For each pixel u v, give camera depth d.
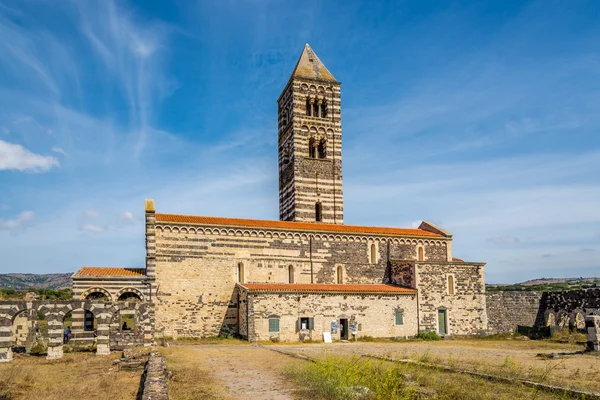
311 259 65.81
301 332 57.81
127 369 33.97
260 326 56.25
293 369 30.78
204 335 58.62
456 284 67.25
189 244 59.91
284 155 81.88
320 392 24.19
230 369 32.91
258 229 63.47
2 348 39.41
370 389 23.98
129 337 46.06
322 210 76.38
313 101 79.50
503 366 32.62
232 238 62.06
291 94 79.56
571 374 30.56
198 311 58.91
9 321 40.03
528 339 63.97
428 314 64.75
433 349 48.66
